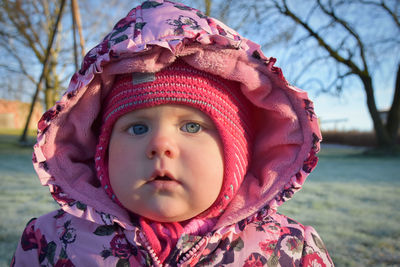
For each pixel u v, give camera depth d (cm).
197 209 68
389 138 761
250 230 77
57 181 81
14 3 712
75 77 77
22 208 192
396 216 194
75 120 82
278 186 80
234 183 71
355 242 147
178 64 71
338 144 1330
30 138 845
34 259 78
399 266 123
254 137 88
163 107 68
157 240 70
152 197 65
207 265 70
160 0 85
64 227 78
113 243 73
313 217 189
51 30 802
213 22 80
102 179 77
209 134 70
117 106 71
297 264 75
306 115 80
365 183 342
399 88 758
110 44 74
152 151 65
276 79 78
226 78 73
